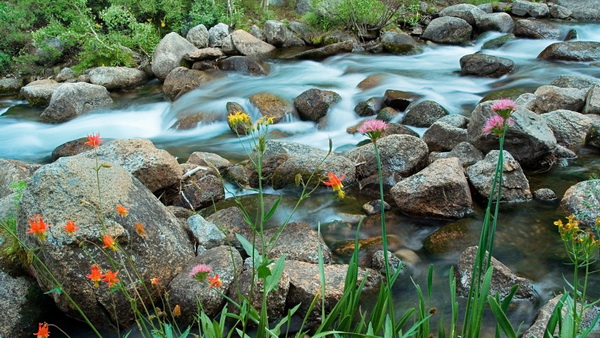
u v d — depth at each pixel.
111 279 2.30
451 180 4.86
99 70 10.73
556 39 11.95
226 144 7.79
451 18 12.54
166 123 9.04
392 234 4.65
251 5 14.09
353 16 12.41
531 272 3.97
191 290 3.45
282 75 10.62
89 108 9.69
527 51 11.34
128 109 9.75
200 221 4.32
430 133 6.68
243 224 4.65
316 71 10.79
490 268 1.91
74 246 3.35
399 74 10.08
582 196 4.80
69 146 7.40
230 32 12.44
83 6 12.05
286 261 3.86
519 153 5.82
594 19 13.47
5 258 3.79
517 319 3.43
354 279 2.17
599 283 3.77
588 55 10.10
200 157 6.10
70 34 11.49
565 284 3.79
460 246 4.38
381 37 12.31
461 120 7.11
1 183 5.16
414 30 13.00
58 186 3.62
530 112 5.97
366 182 5.68
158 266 3.61
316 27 13.02
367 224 4.88
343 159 5.78
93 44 11.54
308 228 4.45
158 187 5.05
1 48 12.49
